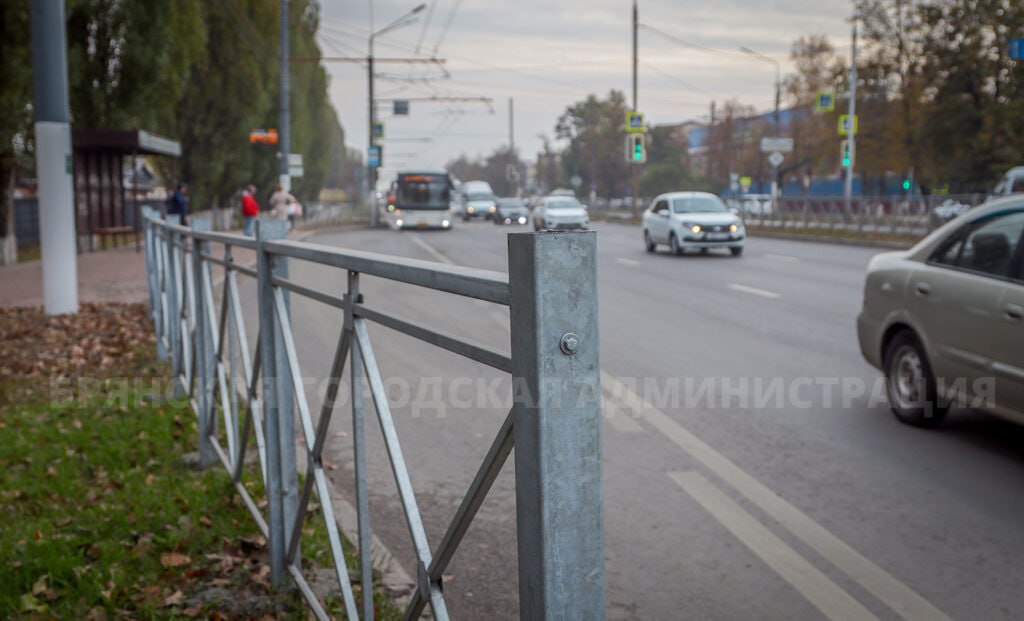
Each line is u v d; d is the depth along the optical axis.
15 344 10.09
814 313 12.05
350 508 4.44
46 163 12.38
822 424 6.32
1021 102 37.84
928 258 6.12
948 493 4.88
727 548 4.20
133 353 9.07
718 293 14.62
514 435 1.57
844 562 4.02
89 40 24.91
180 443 5.73
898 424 6.30
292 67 48.34
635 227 48.75
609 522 4.54
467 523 1.83
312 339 3.03
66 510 4.57
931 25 41.62
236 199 48.66
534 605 1.52
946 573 3.89
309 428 3.09
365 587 2.63
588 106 105.75
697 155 103.12
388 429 2.31
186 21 26.66
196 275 5.29
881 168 47.94
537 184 127.38
